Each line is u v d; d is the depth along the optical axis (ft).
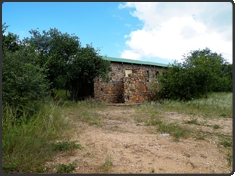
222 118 25.18
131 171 9.47
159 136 15.55
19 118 15.40
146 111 29.73
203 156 11.81
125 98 45.96
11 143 11.05
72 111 27.32
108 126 19.20
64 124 16.96
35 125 14.84
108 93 49.26
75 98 43.06
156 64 64.85
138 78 49.32
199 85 47.11
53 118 16.76
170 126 18.16
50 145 11.93
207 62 49.90
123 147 12.72
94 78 43.73
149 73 60.29
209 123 21.68
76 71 38.19
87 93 48.08
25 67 18.24
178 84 46.39
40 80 18.69
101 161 10.50
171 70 50.14
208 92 56.34
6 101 16.22
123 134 16.03
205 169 10.06
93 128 18.04
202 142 14.52
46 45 46.73
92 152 11.73
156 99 50.60
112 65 52.03
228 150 13.04
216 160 11.30
